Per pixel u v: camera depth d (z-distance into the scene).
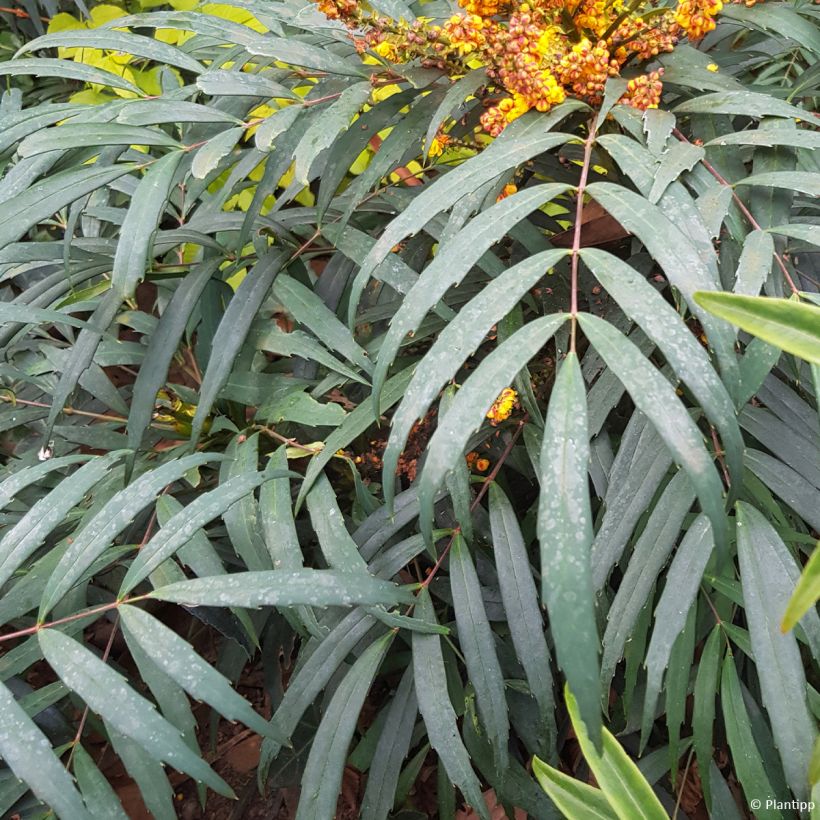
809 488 0.73
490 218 0.60
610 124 0.84
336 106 0.75
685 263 0.54
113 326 1.25
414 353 1.10
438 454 0.48
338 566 0.78
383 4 0.83
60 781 0.58
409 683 0.90
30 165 0.79
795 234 0.63
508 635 1.01
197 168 0.71
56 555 0.85
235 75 0.79
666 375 0.81
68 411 1.10
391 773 0.86
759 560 0.65
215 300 1.08
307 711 1.17
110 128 0.74
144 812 1.19
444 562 0.96
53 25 1.58
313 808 0.76
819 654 0.63
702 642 0.99
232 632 0.96
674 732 0.78
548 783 0.76
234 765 1.27
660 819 0.68
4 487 0.72
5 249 0.90
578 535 0.43
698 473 0.45
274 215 1.02
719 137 0.71
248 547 0.81
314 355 0.91
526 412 0.95
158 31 1.43
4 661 0.80
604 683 0.70
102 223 1.28
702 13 0.71
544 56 0.74
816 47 0.79
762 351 0.60
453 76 0.86
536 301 1.04
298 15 0.93
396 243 0.63
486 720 0.80
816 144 0.65
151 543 0.68
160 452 1.00
